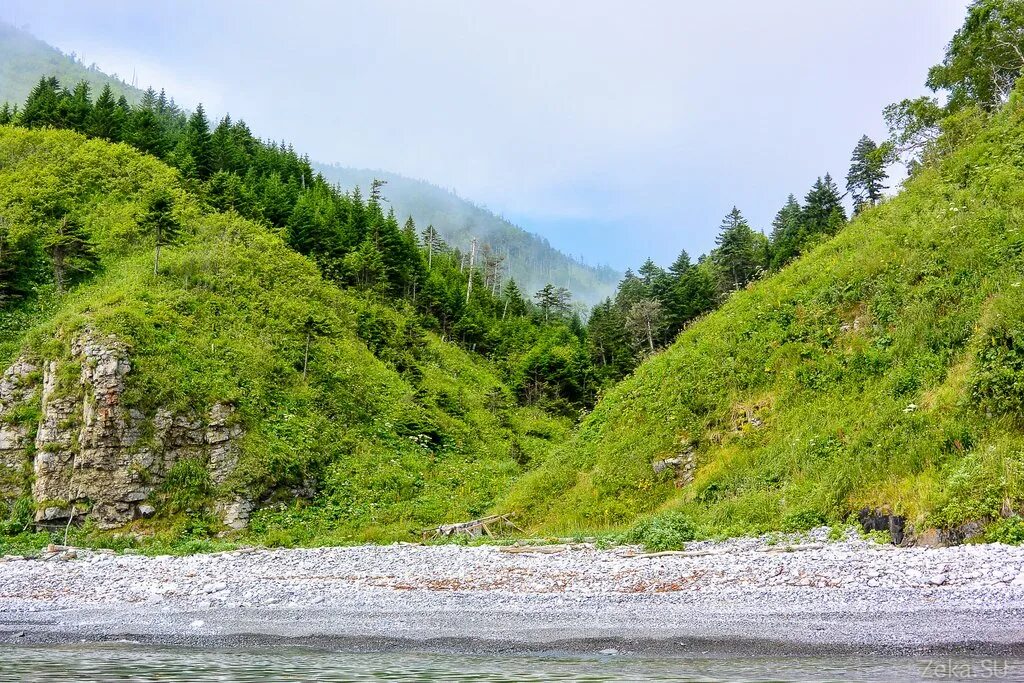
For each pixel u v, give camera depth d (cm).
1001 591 1015
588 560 1582
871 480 1695
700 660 805
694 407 2527
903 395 1934
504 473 4288
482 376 6291
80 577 1733
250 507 3181
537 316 9538
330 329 4875
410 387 4962
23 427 3350
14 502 3092
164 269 4694
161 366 3525
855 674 700
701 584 1244
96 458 3128
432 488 3788
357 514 3297
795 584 1183
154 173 6419
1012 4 3897
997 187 2489
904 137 4388
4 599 1474
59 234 4722
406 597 1306
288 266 5597
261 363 4038
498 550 1836
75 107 7525
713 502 2103
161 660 899
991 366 1672
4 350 3828
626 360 7394
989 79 4141
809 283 2741
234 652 950
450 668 816
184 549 2552
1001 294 1914
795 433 2123
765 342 2566
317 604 1289
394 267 6831
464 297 8056
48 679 782
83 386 3334
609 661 825
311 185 9419
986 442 1546
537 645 930
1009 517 1330
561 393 6550
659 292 7881
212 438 3384
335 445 3816
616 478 2483
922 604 989
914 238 2516
